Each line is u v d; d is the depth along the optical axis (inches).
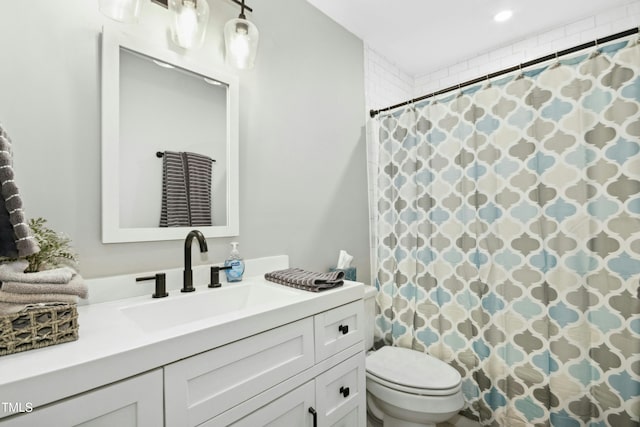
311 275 49.1
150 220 43.6
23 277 24.8
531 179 57.6
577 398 51.9
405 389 52.2
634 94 48.8
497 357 60.4
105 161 39.5
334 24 78.0
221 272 50.4
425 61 100.2
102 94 39.6
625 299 48.8
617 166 49.9
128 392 24.1
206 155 50.2
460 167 66.9
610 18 77.2
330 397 42.3
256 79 58.7
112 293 39.2
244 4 54.1
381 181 80.1
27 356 22.9
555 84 55.6
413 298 72.7
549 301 55.2
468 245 65.2
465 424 65.4
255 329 33.0
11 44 34.1
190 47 46.9
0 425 18.9
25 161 34.5
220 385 30.1
